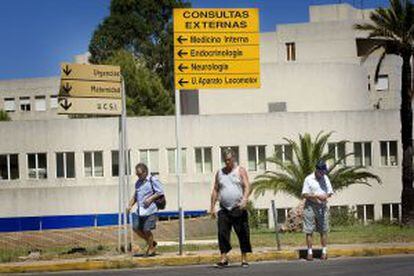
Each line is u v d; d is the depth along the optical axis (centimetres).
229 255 2103
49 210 5800
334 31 8769
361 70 7319
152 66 10150
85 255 2294
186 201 5869
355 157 6278
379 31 4059
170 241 2878
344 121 6250
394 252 2192
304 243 2489
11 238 3241
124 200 2405
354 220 4962
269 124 6172
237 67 2781
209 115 6166
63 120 6209
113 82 2331
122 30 10131
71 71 2275
